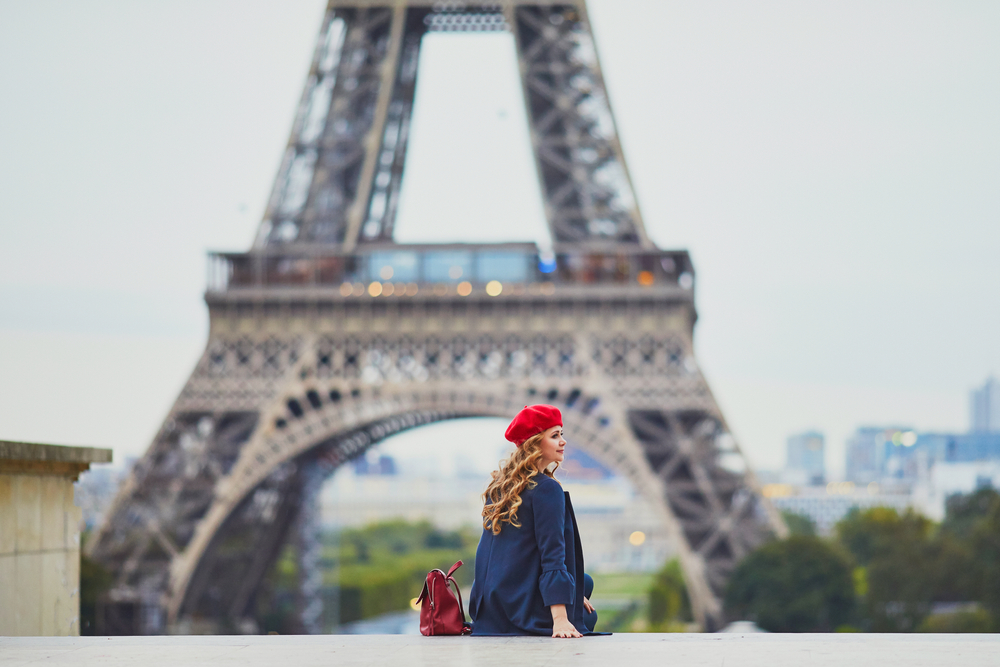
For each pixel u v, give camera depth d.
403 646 16.84
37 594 25.19
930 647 16.47
